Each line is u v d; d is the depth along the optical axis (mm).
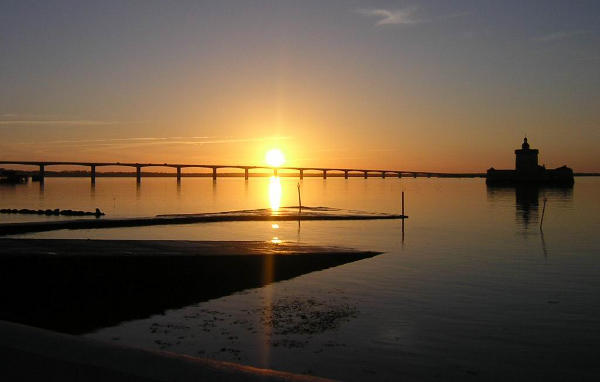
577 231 41406
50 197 103125
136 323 15547
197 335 14242
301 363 12125
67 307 17531
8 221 52969
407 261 26234
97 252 22375
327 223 48750
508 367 12016
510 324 15250
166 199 97188
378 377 11344
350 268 24234
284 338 13922
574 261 26391
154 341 13742
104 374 7090
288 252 25062
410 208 70562
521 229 43062
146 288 20172
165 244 26797
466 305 17406
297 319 15773
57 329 15094
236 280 21406
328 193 129125
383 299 18281
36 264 19953
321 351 12922
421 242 34500
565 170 161625
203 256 22156
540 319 15773
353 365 12016
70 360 7547
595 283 20938
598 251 30078
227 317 16062
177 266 21641
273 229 43531
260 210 65188
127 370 7223
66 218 56688
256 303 17875
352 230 42688
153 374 7109
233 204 82500
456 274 22828
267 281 21375
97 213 60125
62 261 20219
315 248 27438
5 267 19656
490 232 40875
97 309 17250
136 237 37750
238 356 12531
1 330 9008
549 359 12531
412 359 12445
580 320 15680
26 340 8430
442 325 15125
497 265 25156
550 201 87312
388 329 14719
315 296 18828
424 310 16781
